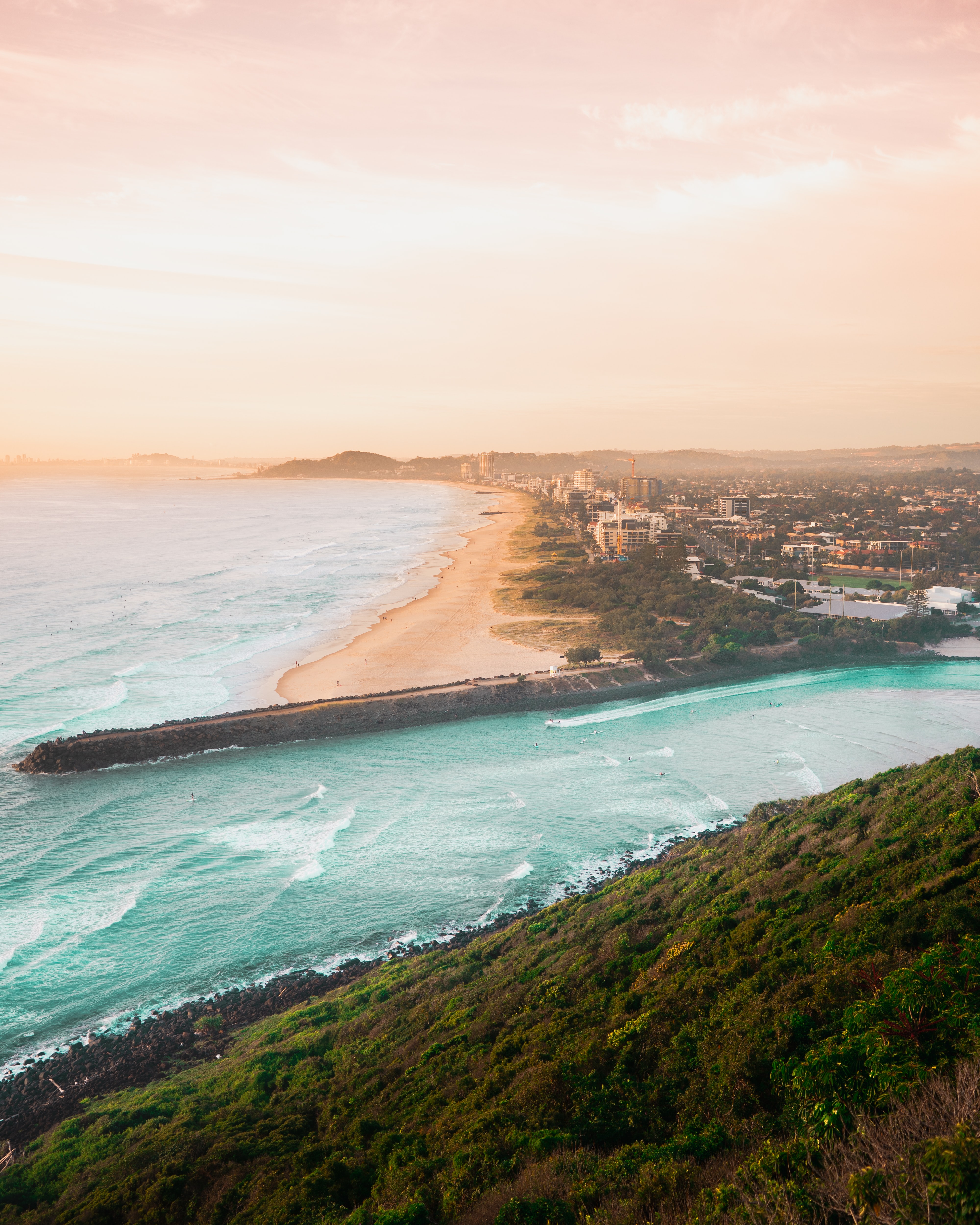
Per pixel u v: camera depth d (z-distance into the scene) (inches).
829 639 5787.4
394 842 2925.7
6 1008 2033.7
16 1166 1454.2
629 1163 807.1
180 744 3794.3
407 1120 1229.1
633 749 3892.7
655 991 1387.8
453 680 4938.5
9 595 7677.2
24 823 3056.1
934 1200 477.4
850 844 1934.1
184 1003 2070.6
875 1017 789.9
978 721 4308.6
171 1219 1110.4
